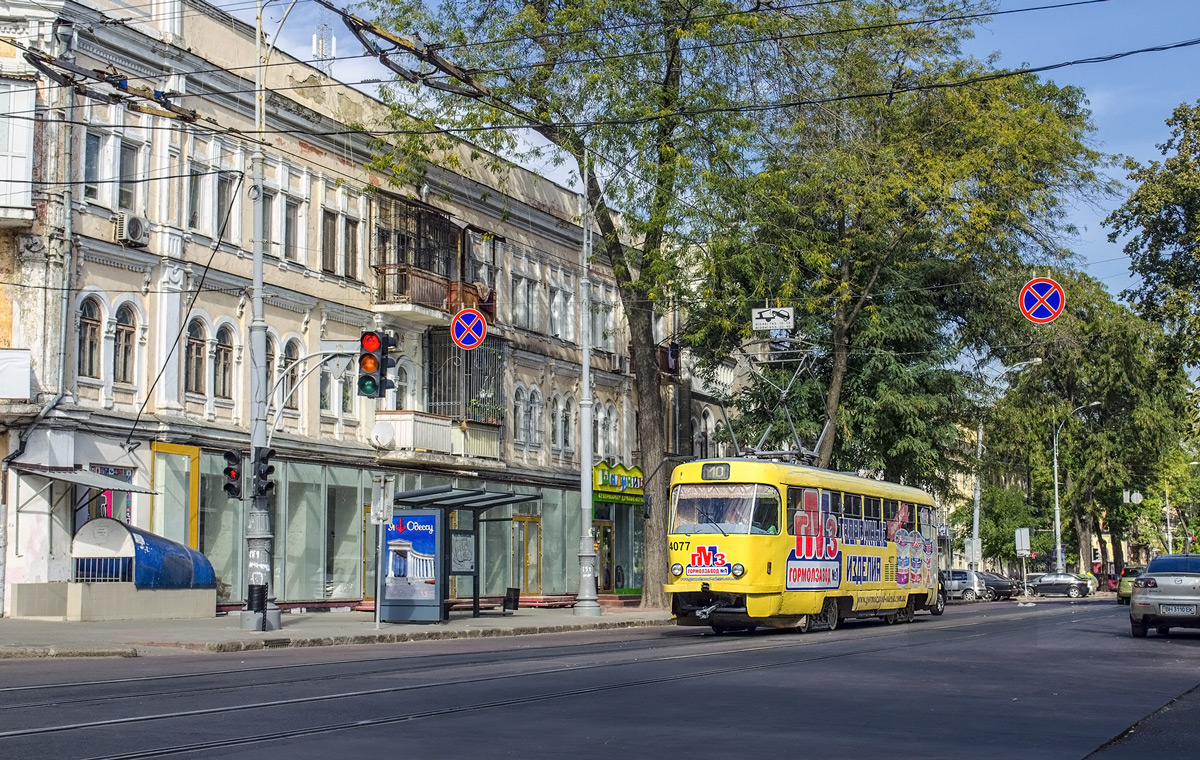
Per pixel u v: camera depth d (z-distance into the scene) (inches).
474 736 455.5
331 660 789.2
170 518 1222.9
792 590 1198.3
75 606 1074.1
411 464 1569.9
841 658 847.7
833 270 1738.4
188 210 1268.5
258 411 1055.0
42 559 1107.9
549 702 560.4
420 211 1605.6
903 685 665.0
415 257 1599.4
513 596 1487.5
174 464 1228.5
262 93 1085.8
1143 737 484.7
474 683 635.5
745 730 485.1
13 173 1105.4
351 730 464.1
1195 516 4473.4
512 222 1845.5
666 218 1370.6
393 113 1406.3
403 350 1590.8
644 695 597.0
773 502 1182.3
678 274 1423.5
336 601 1440.7
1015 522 3449.8
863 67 1642.5
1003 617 1670.8
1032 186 1632.6
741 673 719.7
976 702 591.8
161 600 1149.7
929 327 1807.3
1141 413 2861.7
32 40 1112.2
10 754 396.5
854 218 1679.4
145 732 449.4
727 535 1162.0
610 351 2134.6
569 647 949.8
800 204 1642.5
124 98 992.2
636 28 1378.0
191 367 1270.9
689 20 1363.2
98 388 1163.3
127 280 1196.5
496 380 1754.4
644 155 1370.6
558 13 1323.8
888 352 1774.1
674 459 2194.9
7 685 601.0
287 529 1374.3
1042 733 490.3
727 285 1515.7
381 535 1138.0
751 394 1909.4
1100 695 632.4
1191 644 1045.8
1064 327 1809.8
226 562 1294.3
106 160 1176.2
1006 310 1790.1
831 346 1840.6
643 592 1590.8
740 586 1149.7
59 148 1122.7
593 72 1318.9
